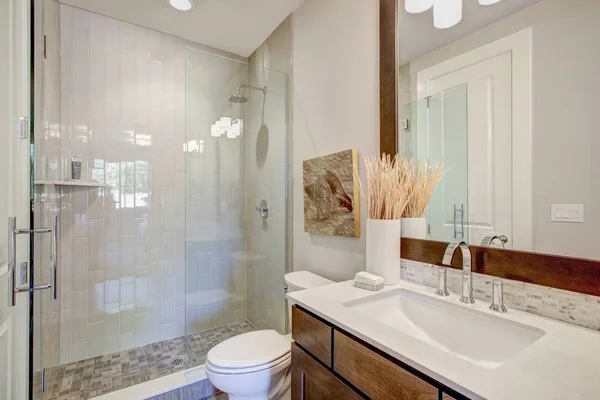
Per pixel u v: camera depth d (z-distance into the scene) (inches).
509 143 40.1
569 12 34.6
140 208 91.7
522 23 38.9
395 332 32.1
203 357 82.4
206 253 100.7
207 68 98.5
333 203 69.3
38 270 49.7
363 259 62.3
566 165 34.8
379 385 30.2
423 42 51.4
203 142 99.5
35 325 46.8
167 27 91.0
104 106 86.0
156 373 75.9
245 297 107.1
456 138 46.6
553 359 26.2
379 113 58.4
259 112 99.0
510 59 40.1
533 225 37.6
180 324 97.2
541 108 37.0
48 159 57.7
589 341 29.6
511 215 39.9
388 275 48.9
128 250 89.8
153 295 93.4
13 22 43.1
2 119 40.2
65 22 80.5
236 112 104.7
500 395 21.3
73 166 79.8
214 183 101.7
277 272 91.3
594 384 22.5
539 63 37.2
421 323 44.0
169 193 96.0
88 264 84.1
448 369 24.8
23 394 45.8
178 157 97.4
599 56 32.4
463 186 45.6
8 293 39.2
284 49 88.0
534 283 36.9
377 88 58.9
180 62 97.3
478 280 42.5
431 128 50.3
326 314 37.4
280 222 90.1
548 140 36.3
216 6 80.5
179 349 88.7
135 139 90.7
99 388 69.4
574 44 34.2
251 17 85.8
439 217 48.8
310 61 77.4
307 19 78.4
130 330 89.8
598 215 32.3
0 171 39.7
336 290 47.3
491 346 36.0
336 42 69.0
